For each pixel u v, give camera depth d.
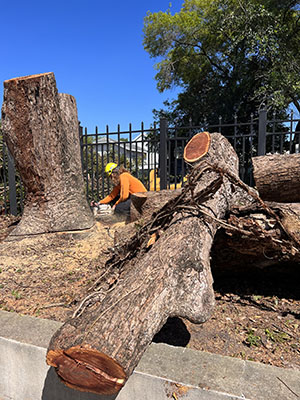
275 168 3.58
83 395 1.96
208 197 2.69
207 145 2.68
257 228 2.82
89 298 2.34
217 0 16.48
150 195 4.95
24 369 2.15
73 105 5.53
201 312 1.94
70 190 5.36
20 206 7.98
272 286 3.37
